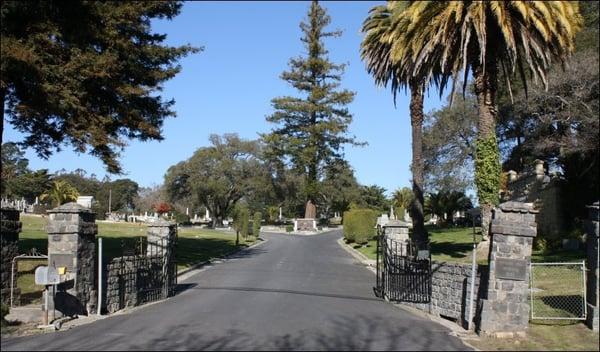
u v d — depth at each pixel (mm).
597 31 30953
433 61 21094
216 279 22484
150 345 9773
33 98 17844
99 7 18922
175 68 23297
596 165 30688
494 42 20938
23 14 17297
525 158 42438
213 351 9273
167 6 22281
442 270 14406
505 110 38156
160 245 17922
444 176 50219
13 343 10016
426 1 19188
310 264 30062
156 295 16922
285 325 11961
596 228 10805
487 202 21812
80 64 18297
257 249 41938
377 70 28969
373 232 43281
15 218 13516
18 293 13422
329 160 66438
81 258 13219
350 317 13312
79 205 13383
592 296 10930
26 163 82125
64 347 9625
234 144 79438
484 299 11547
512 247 11375
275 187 81562
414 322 12953
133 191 107312
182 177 80375
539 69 20406
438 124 48906
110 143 20719
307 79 65875
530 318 11992
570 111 29656
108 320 12797
